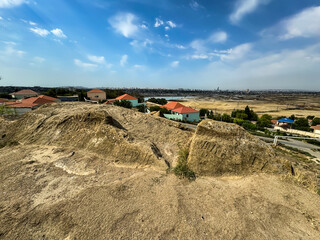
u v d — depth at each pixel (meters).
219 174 8.15
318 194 6.81
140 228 4.98
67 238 4.68
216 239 4.74
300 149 26.80
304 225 5.38
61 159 9.23
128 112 14.59
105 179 7.58
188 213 5.59
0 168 8.47
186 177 7.77
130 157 9.20
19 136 12.70
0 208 5.84
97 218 5.30
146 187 6.96
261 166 8.19
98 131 10.65
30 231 4.93
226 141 8.75
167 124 13.84
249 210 5.87
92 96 68.38
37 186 7.06
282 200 6.43
